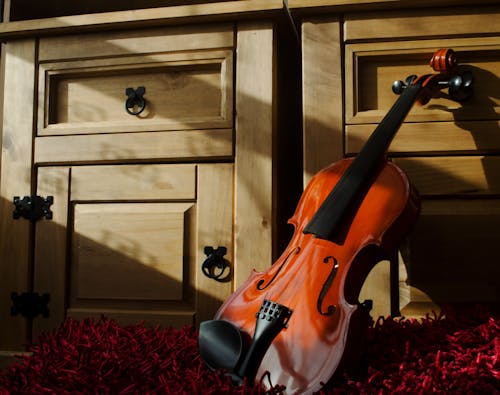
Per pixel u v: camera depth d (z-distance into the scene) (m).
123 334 0.94
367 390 0.67
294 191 1.34
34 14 1.31
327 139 1.04
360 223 0.79
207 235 1.08
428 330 0.84
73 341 0.89
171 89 1.13
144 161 1.12
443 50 0.95
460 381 0.68
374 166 0.85
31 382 0.76
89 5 1.33
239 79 1.08
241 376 0.71
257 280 0.82
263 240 1.04
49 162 1.16
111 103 1.16
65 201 1.14
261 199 1.05
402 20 1.03
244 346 0.73
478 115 1.00
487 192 1.00
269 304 0.73
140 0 1.36
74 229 1.14
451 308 0.91
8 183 1.17
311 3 1.03
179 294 1.08
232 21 1.09
